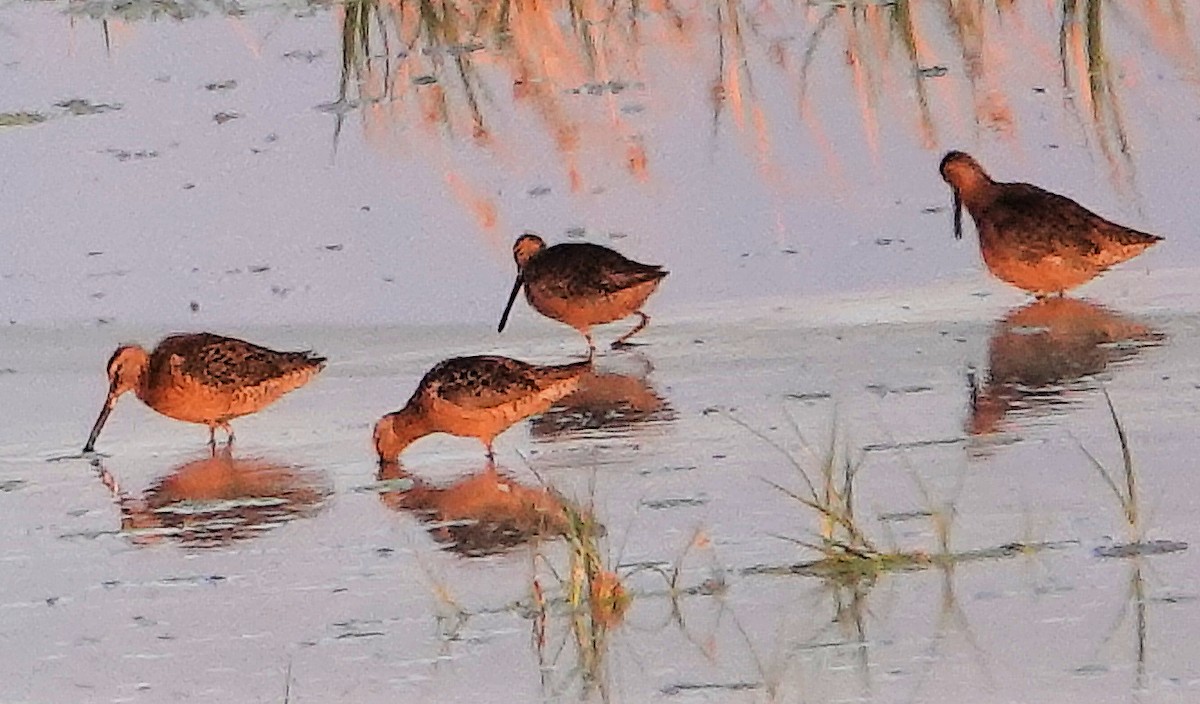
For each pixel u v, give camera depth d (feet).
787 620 32.68
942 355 42.93
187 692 31.30
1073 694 30.07
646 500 37.09
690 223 49.21
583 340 44.93
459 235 49.44
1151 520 35.27
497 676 31.35
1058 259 45.14
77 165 52.95
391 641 32.60
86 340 45.37
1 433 41.98
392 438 39.91
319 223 50.21
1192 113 52.44
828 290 46.44
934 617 32.58
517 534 36.27
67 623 33.68
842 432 39.47
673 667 31.42
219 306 46.75
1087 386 40.93
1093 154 51.13
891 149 51.93
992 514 35.83
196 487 39.09
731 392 41.68
